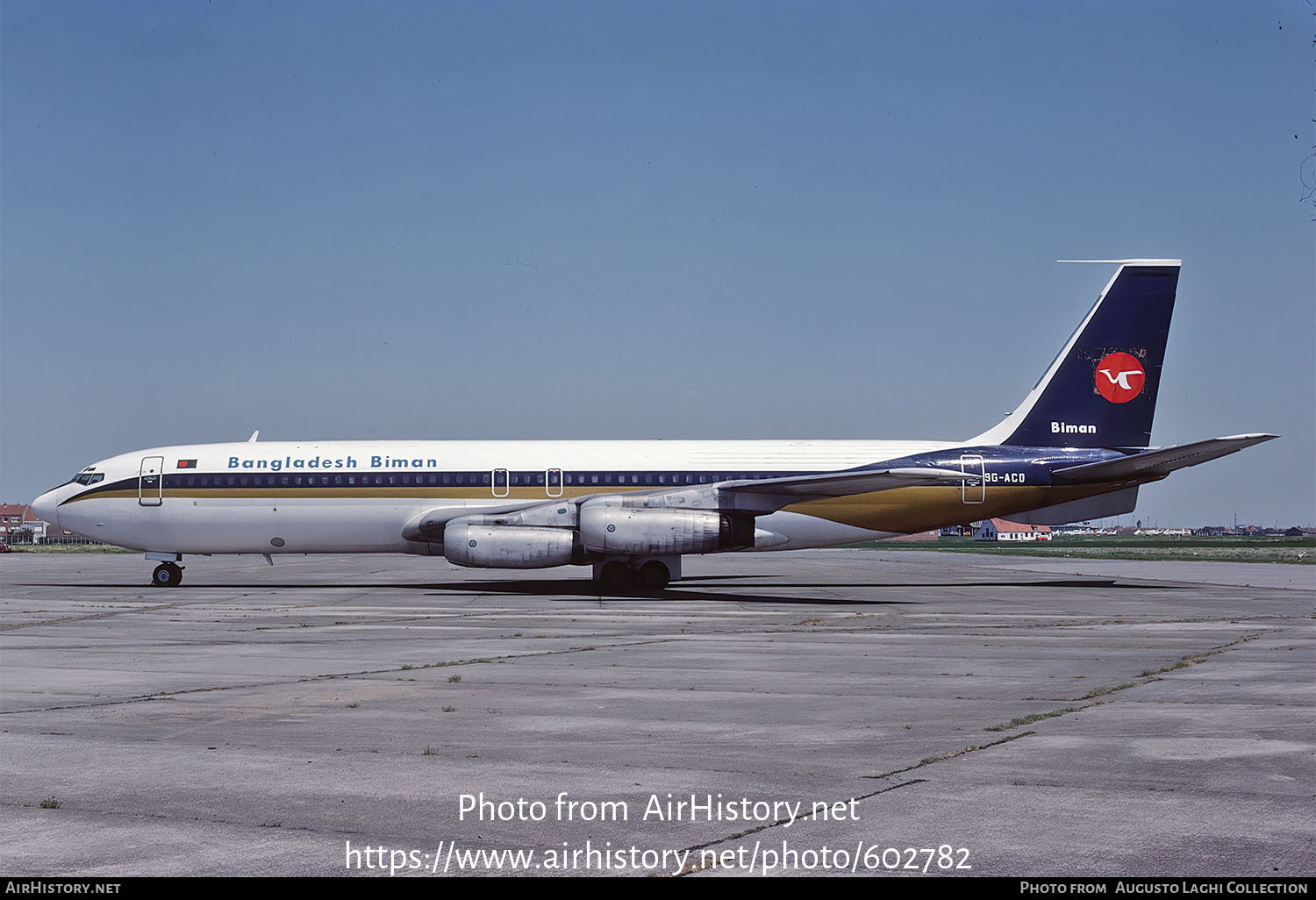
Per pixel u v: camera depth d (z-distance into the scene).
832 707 13.08
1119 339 37.44
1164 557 78.38
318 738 11.16
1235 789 8.97
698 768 9.79
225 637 21.28
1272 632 22.44
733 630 22.81
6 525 198.25
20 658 17.92
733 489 34.78
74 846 7.49
